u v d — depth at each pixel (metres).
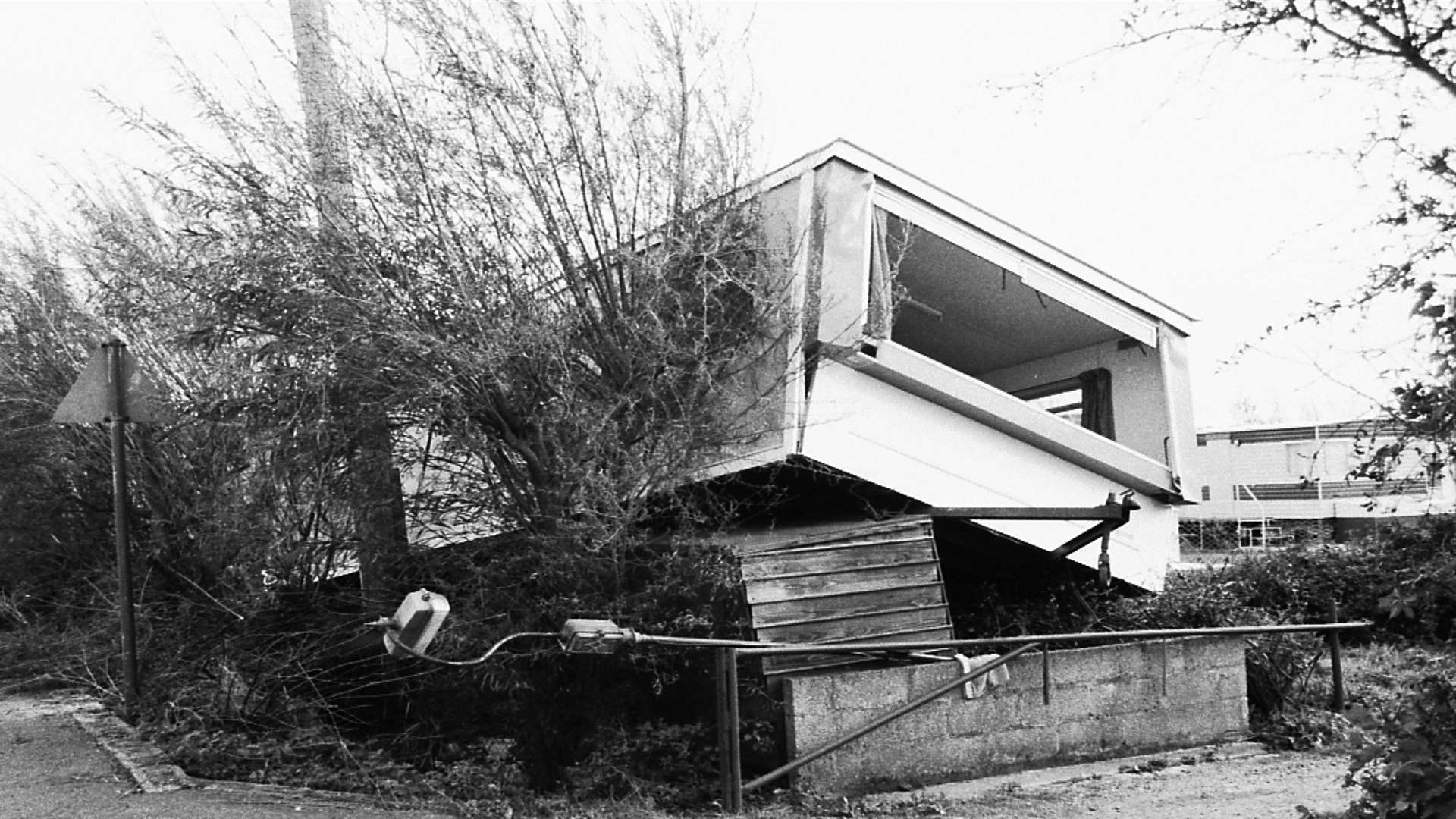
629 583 6.96
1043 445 8.91
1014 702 7.64
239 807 5.86
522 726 7.18
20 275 9.27
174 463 8.20
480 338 6.40
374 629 5.89
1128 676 8.09
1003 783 7.29
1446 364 3.94
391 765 6.75
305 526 7.16
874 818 6.45
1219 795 6.84
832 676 6.99
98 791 6.16
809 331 7.54
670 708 7.38
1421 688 4.25
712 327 7.06
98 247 8.14
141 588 8.43
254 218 6.68
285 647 7.30
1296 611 10.99
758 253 7.31
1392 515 4.13
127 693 7.70
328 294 6.45
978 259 9.37
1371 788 4.33
